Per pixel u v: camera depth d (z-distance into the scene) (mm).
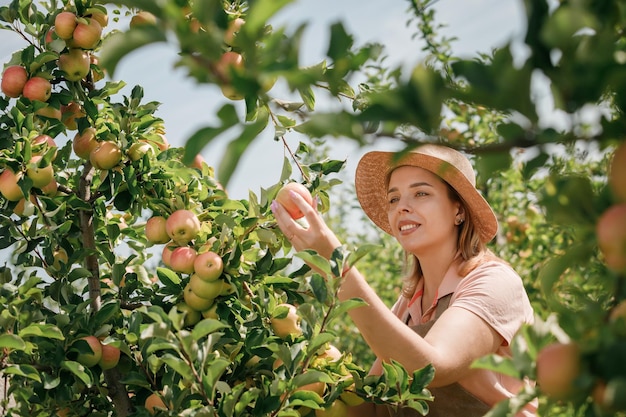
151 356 1852
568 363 931
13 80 2461
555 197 1010
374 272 6371
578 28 850
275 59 897
